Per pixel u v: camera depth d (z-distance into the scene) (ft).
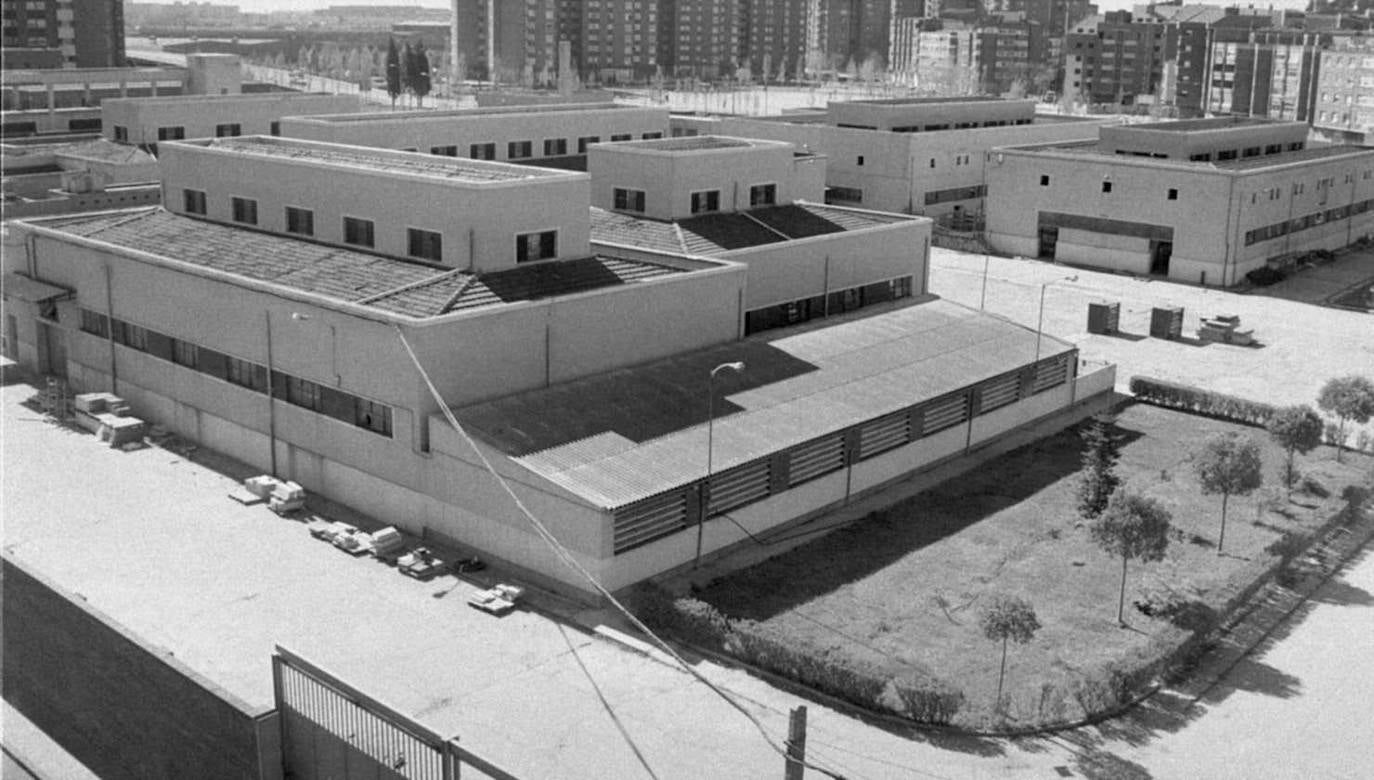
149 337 185.16
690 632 124.36
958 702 109.40
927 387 176.55
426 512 148.15
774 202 234.58
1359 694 117.60
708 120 423.23
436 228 167.32
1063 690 114.73
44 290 201.26
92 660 111.96
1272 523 156.04
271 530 150.71
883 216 230.48
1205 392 204.74
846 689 113.60
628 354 169.07
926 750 106.42
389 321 145.69
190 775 104.94
